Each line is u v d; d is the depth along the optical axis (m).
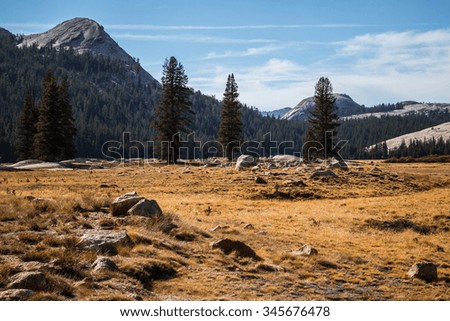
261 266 16.41
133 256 14.61
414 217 31.69
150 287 12.66
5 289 10.45
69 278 11.83
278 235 23.67
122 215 20.17
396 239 26.09
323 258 18.98
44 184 41.72
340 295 14.43
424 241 25.48
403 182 50.22
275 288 14.15
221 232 22.03
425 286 16.50
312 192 42.00
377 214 32.44
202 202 34.41
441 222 30.75
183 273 14.33
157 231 18.55
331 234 25.78
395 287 16.08
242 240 21.09
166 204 32.06
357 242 24.25
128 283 12.26
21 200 20.97
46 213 18.78
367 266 18.83
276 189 41.22
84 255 13.45
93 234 15.62
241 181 46.41
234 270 15.60
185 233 19.12
